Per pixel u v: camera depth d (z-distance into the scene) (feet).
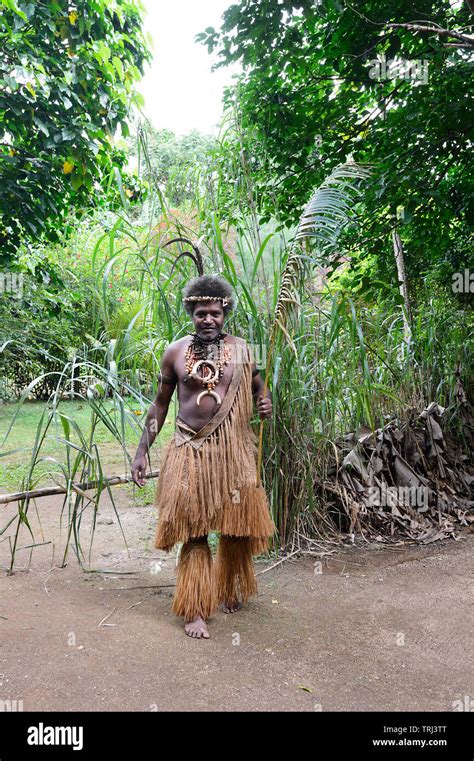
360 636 8.23
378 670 7.30
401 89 19.38
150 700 6.57
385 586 10.07
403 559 11.40
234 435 8.51
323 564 11.15
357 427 12.62
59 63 19.79
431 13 16.63
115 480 10.77
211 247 11.38
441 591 9.79
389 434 14.02
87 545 12.22
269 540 11.34
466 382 16.29
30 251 26.78
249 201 11.46
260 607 9.26
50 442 23.59
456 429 15.99
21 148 20.81
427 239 19.01
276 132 19.02
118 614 8.90
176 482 8.29
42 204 21.38
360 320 14.33
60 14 19.35
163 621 8.70
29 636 8.02
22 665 7.22
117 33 21.61
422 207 16.70
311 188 20.15
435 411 15.05
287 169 19.24
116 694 6.67
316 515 12.48
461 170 18.74
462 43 14.73
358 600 9.50
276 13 16.40
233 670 7.27
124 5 21.42
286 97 19.04
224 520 8.35
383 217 17.61
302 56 18.08
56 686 6.80
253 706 6.48
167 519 8.24
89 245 32.35
